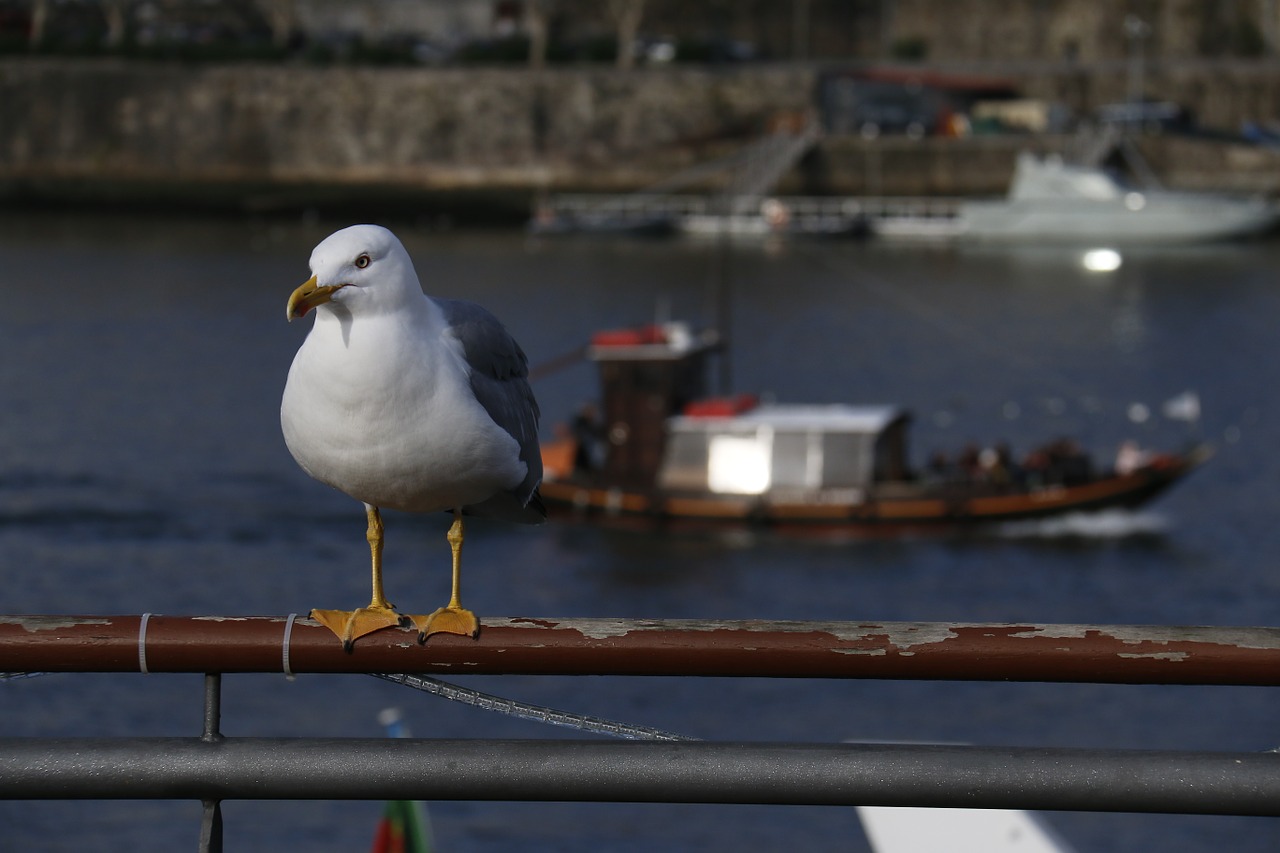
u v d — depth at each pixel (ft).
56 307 206.49
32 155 331.77
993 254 275.39
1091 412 153.69
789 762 13.99
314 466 16.65
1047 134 312.71
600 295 222.69
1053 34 361.51
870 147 314.14
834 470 106.11
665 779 14.06
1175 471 107.24
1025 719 69.05
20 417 140.26
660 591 93.09
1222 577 96.68
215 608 88.02
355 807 58.08
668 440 107.96
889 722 68.59
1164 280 243.40
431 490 16.65
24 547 98.12
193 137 329.72
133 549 98.32
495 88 324.39
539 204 304.91
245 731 65.41
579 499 106.73
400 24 376.89
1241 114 337.11
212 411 144.87
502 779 14.12
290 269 248.73
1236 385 166.71
